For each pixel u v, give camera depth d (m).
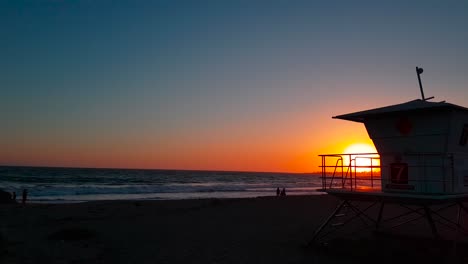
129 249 12.50
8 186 64.44
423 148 10.24
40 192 55.28
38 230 16.14
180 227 17.25
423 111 10.14
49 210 24.81
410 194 9.60
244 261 10.96
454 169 10.20
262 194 63.34
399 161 10.70
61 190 58.69
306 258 11.32
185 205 29.14
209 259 11.20
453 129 9.93
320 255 11.70
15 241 13.48
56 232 14.83
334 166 12.23
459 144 10.33
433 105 9.64
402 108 10.29
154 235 15.11
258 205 28.14
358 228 16.92
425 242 13.23
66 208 26.27
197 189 74.12
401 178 10.58
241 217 20.94
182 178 129.50
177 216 21.34
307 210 24.62
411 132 10.48
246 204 28.92
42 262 10.74
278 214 22.39
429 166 10.07
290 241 13.95
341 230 16.31
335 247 12.68
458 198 9.84
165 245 13.16
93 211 24.27
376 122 11.39
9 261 10.76
